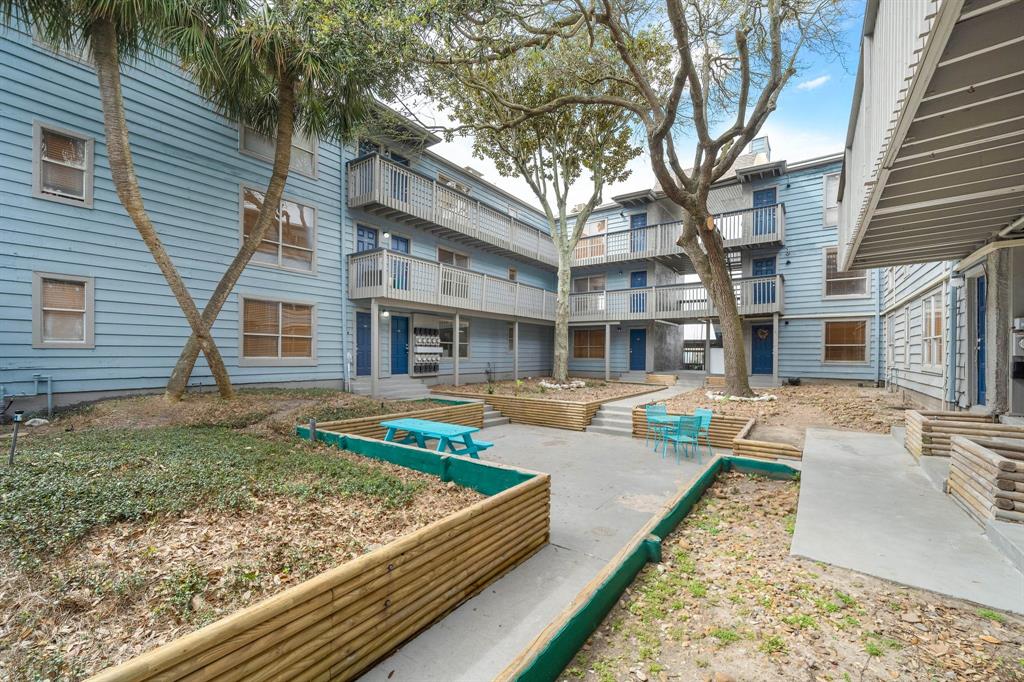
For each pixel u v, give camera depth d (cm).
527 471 436
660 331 1877
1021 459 399
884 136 391
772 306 1462
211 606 250
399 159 1378
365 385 1210
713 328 1981
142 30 655
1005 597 271
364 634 239
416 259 1211
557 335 1531
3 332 682
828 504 435
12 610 236
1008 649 230
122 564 275
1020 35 252
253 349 1002
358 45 699
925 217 538
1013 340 575
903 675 215
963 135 357
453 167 1563
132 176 665
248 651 184
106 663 206
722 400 1041
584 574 357
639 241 1795
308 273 1108
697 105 863
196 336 759
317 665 213
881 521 393
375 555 246
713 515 452
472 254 1652
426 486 477
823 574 308
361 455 598
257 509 372
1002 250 587
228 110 898
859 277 1443
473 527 322
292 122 805
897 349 1220
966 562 316
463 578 312
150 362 842
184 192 890
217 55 682
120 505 335
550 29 790
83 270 762
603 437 952
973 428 536
